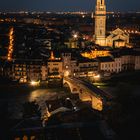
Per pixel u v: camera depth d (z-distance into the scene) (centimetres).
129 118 12875
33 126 11531
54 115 13388
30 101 17825
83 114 12912
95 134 11400
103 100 15850
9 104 17350
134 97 16188
